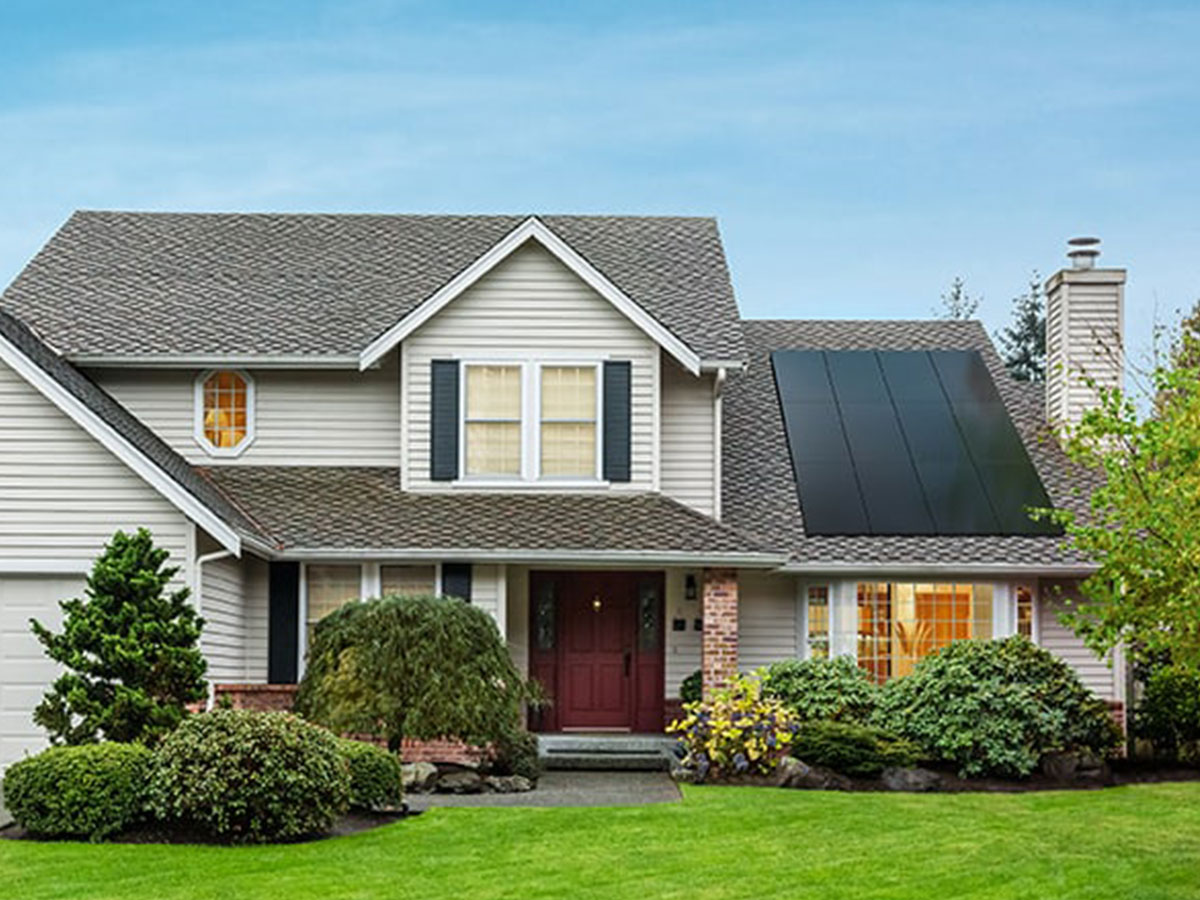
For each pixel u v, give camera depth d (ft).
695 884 44.04
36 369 64.49
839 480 83.20
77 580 65.21
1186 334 62.34
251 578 74.28
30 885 42.91
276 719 50.90
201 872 44.86
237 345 79.82
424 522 74.02
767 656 79.92
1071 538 77.15
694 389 81.10
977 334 98.07
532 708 79.25
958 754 66.74
